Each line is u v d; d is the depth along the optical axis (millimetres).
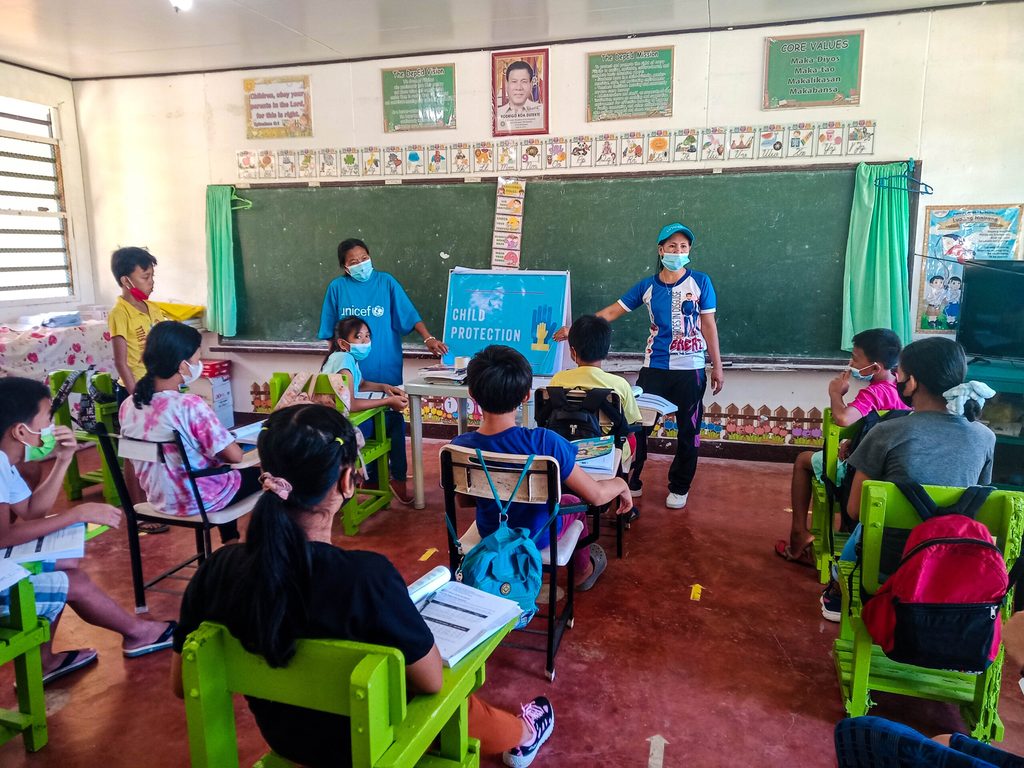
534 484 1961
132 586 2824
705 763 1824
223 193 4914
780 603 2643
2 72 4578
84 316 5074
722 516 3508
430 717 1130
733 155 4105
